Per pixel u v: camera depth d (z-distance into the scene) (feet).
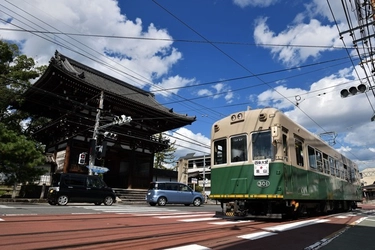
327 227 31.01
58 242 18.15
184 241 19.94
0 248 15.85
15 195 63.77
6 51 66.54
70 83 73.56
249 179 33.01
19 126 88.69
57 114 87.10
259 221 33.99
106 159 98.78
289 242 21.02
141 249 16.92
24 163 57.36
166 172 135.33
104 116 80.23
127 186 89.97
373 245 21.25
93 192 56.34
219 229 26.43
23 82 71.72
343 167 60.49
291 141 35.47
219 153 36.99
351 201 69.62
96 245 17.75
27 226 23.91
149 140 93.25
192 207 66.49
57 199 52.06
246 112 35.63
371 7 30.30
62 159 78.38
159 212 45.14
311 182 39.86
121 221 30.40
